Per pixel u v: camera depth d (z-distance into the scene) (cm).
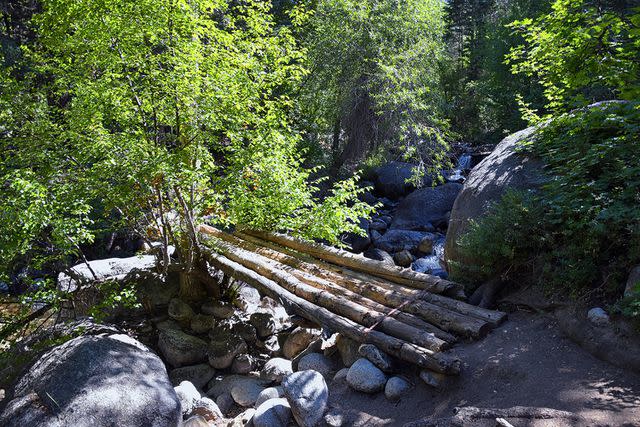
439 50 1558
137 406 362
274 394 437
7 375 486
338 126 1592
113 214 881
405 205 1366
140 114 599
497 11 3338
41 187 486
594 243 399
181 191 645
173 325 695
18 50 953
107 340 436
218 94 561
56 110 659
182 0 540
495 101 2017
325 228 701
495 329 402
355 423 350
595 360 332
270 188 698
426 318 438
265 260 673
